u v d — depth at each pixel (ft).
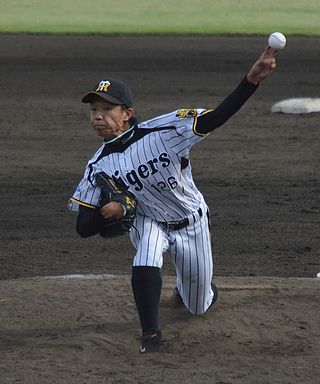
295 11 410.31
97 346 66.69
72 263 97.81
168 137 63.98
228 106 62.64
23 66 254.88
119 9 416.46
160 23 359.25
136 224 66.90
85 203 64.90
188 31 331.16
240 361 63.36
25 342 67.82
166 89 215.92
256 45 298.76
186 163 65.62
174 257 68.08
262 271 94.27
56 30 334.24
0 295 78.89
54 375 60.34
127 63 260.83
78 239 107.96
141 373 60.49
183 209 66.49
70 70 247.70
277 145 159.84
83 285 81.76
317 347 66.80
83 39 313.12
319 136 167.43
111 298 77.61
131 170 64.80
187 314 73.10
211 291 71.56
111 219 63.00
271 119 183.21
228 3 444.14
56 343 67.31
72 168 143.02
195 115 63.46
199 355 65.10
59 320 72.84
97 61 264.52
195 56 274.77
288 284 82.43
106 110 64.44
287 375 60.08
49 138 165.17
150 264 64.59
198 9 417.08
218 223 113.60
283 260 98.99
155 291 64.54
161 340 65.57
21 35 322.14
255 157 150.82
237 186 132.26
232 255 100.68
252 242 105.91
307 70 251.39
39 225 113.39
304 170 142.41
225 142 161.99
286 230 110.93
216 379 59.21
